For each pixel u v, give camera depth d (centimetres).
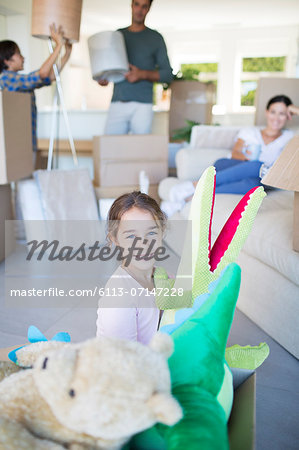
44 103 579
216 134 322
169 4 630
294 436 116
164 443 55
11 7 457
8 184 266
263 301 175
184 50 843
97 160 317
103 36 324
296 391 137
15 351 75
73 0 282
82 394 44
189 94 457
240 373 78
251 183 253
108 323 87
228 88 834
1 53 293
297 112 284
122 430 45
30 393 51
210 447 49
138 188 303
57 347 73
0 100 230
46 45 523
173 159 374
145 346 50
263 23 765
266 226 180
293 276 154
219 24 780
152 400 44
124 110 370
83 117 475
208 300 70
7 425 48
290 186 135
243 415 67
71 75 855
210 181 83
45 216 265
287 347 159
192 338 63
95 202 291
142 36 365
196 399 55
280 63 818
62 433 49
